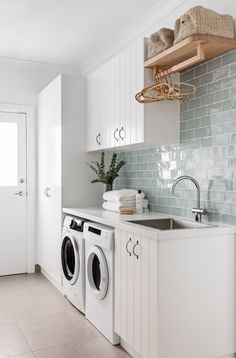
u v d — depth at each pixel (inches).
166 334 79.7
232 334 88.6
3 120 170.9
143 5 116.3
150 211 126.8
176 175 112.0
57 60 170.6
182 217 109.0
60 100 142.3
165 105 107.0
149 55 101.5
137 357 91.2
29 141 174.7
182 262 81.5
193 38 83.4
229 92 90.2
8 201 172.2
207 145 98.0
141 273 85.1
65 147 142.9
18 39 144.6
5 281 161.3
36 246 177.3
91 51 158.2
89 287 113.8
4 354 94.4
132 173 139.8
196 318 83.4
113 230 101.0
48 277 163.9
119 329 95.7
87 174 147.3
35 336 105.3
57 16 123.8
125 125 114.3
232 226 88.7
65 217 138.5
